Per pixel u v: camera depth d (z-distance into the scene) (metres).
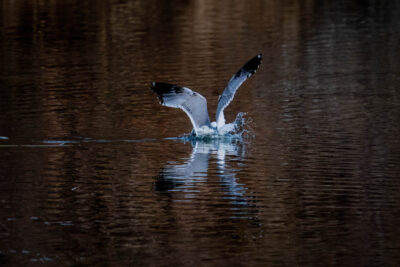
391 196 12.20
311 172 13.59
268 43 28.59
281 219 11.16
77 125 17.23
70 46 28.27
